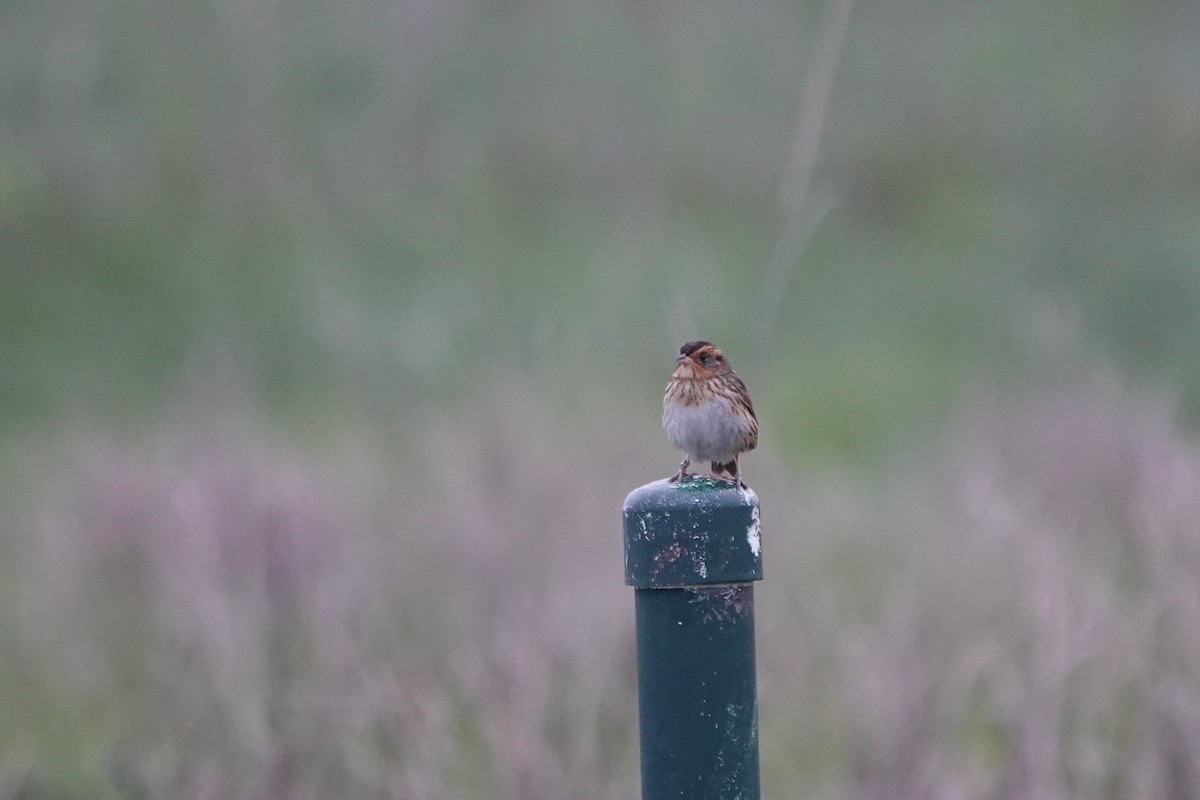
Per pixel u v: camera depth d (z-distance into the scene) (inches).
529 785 333.1
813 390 820.0
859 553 489.7
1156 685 358.6
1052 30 1346.0
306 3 1147.3
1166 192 1186.6
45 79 1107.3
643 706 207.9
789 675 412.5
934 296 1007.6
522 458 469.1
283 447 574.6
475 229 997.8
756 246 1019.9
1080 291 1016.2
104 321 929.5
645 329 748.6
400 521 466.3
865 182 1195.3
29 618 487.5
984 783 344.2
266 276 962.7
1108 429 514.0
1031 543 411.5
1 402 820.0
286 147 1085.1
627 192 1068.5
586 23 1206.3
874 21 1327.5
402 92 1131.3
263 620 390.9
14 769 385.4
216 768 347.6
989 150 1237.1
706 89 1183.6
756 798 207.0
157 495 488.7
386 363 703.7
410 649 400.8
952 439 621.6
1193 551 405.1
